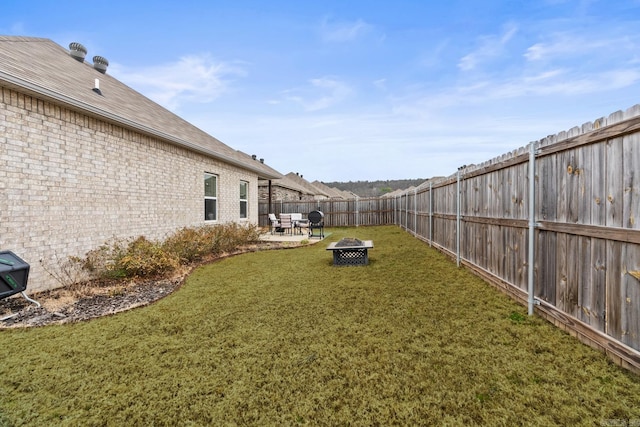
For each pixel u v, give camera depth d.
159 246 6.33
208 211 10.07
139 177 6.87
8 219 4.35
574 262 2.95
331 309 3.92
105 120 5.85
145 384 2.42
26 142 4.57
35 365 2.69
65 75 6.12
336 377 2.45
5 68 4.18
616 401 2.06
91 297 4.62
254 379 2.45
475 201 5.46
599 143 2.62
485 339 2.99
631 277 2.33
